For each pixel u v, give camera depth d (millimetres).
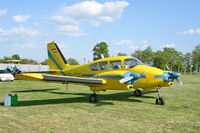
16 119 5453
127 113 6316
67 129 4605
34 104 7816
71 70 11656
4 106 7309
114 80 7980
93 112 6430
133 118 5676
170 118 5715
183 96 10602
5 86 15289
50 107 7211
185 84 19516
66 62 12852
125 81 7516
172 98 9844
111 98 9828
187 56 78188
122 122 5246
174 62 71500
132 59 9406
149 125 4992
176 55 71625
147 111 6656
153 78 8258
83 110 6742
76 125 4938
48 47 13766
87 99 9383
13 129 4570
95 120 5430
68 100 9008
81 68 11016
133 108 7172
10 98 7418
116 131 4496
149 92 12336
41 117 5699
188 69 79625
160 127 4832
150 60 64938
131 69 8938
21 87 14695
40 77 6824
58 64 13195
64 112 6391
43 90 13031
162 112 6516
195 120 5508
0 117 5660
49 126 4828
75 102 8469
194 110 6879
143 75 8547
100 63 10062
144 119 5574
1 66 30438
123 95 11000
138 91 10500
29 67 35469
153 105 7855
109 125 4961
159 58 64000
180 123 5195
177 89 14406
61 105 7668
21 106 7344
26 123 5074
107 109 6953
